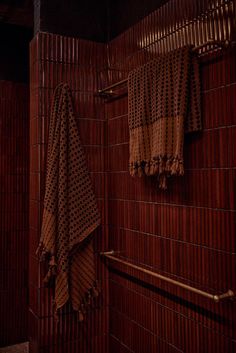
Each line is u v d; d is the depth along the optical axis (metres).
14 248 2.56
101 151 1.79
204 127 1.18
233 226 1.08
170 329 1.36
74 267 1.63
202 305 1.20
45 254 1.57
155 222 1.44
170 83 1.21
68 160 1.63
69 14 1.74
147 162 1.31
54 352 1.66
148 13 1.51
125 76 1.66
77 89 1.74
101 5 1.83
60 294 1.58
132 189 1.59
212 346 1.16
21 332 2.56
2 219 2.52
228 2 1.10
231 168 1.09
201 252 1.20
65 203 1.59
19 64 2.60
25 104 2.62
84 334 1.74
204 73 1.18
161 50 1.41
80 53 1.75
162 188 1.31
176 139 1.16
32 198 1.76
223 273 1.12
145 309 1.51
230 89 1.09
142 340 1.53
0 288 2.50
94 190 1.77
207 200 1.18
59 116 1.63
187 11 1.27
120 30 1.72
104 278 1.80
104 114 1.81
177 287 1.32
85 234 1.63
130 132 1.40
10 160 2.56
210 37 1.17
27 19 2.28
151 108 1.30
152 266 1.46
